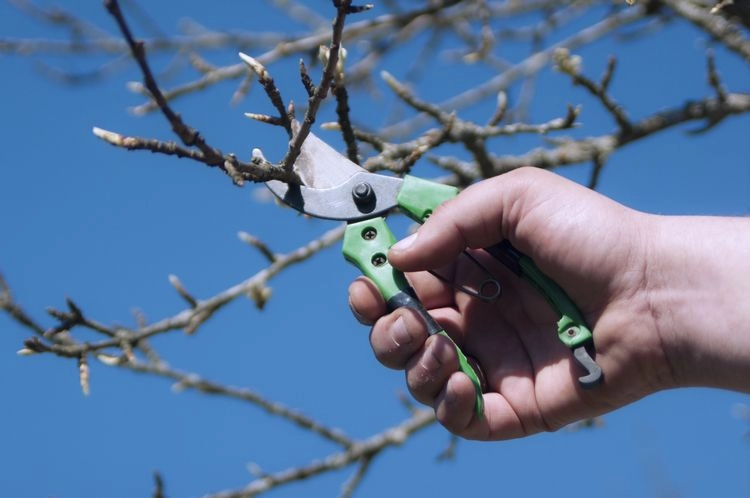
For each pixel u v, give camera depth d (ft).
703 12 3.34
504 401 2.60
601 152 3.25
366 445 3.46
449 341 2.47
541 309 2.61
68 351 2.92
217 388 3.37
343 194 2.55
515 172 2.49
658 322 2.45
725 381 2.45
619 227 2.45
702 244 2.43
